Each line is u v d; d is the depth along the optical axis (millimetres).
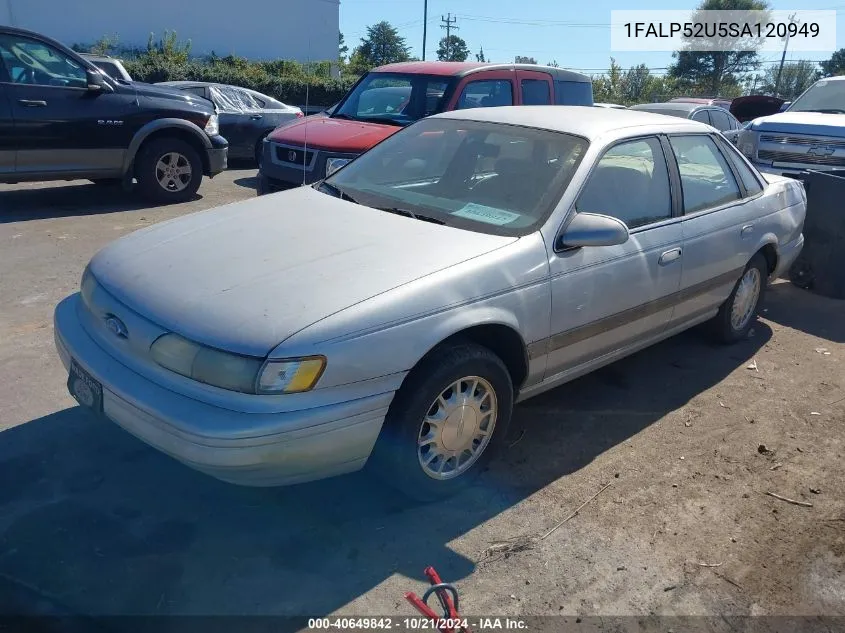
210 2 39250
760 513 3387
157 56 31094
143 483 3318
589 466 3699
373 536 3076
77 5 35500
